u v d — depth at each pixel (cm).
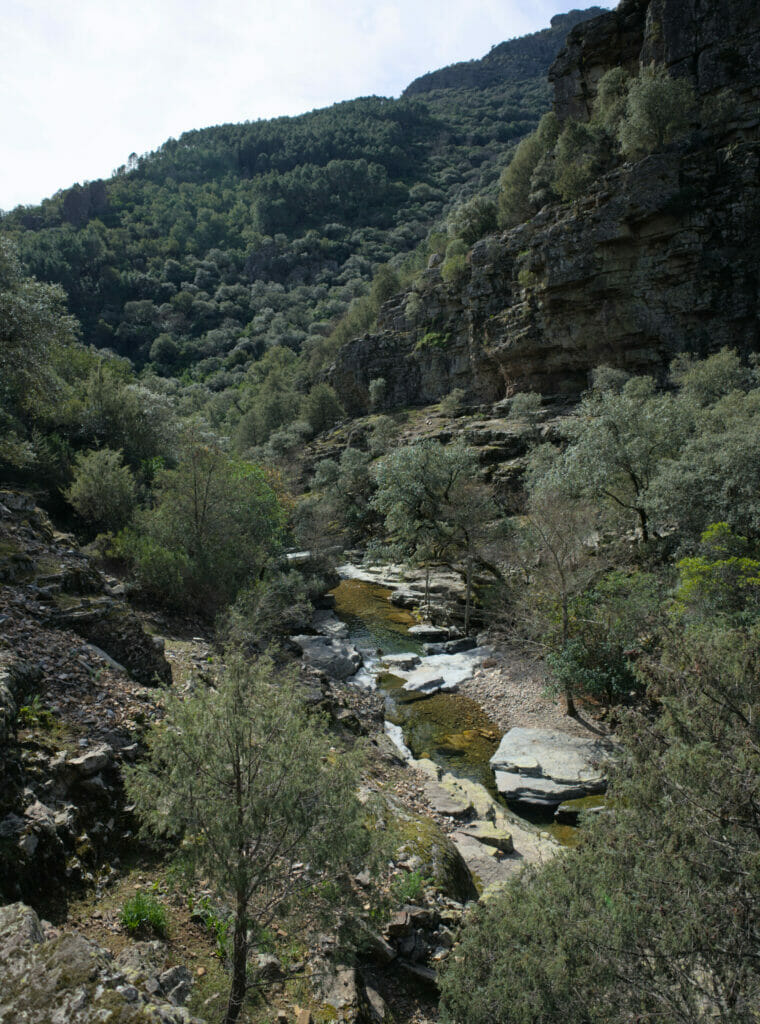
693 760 569
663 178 4059
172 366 12269
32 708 796
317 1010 591
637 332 4306
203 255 15525
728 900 488
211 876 476
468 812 1178
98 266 13425
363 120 18950
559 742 1503
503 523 2784
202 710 515
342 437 6525
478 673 2011
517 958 508
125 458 2959
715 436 1962
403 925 745
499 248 5372
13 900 550
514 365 5103
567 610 1736
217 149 18862
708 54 4328
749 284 3941
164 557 1786
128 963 535
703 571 1454
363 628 2603
